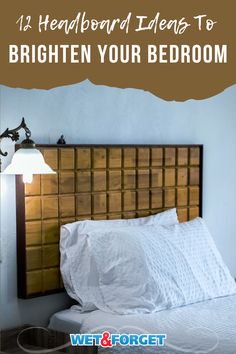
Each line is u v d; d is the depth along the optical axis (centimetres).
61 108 267
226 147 346
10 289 253
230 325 228
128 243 255
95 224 270
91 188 274
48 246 260
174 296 253
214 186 339
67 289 264
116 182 284
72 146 265
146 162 297
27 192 251
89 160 272
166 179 307
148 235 265
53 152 258
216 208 341
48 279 260
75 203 268
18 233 253
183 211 316
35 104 258
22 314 257
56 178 261
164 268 256
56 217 262
